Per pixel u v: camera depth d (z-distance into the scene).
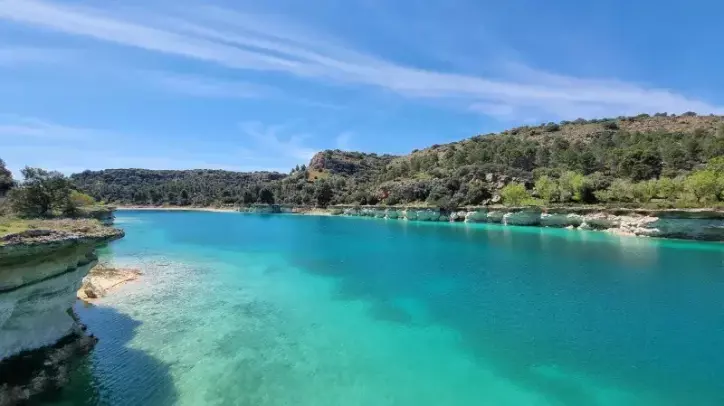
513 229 74.62
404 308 27.09
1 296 14.64
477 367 18.38
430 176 130.50
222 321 24.25
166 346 20.31
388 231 76.50
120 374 17.12
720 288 30.70
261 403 15.18
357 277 36.41
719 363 18.44
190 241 62.50
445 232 73.06
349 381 16.98
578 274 36.22
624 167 89.56
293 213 146.25
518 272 37.66
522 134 168.38
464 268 39.97
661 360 18.81
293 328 23.22
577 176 81.44
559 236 62.09
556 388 16.45
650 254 44.66
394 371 17.97
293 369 18.03
